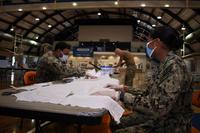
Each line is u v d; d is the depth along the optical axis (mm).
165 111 1251
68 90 1549
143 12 17250
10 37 16031
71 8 9516
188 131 1361
